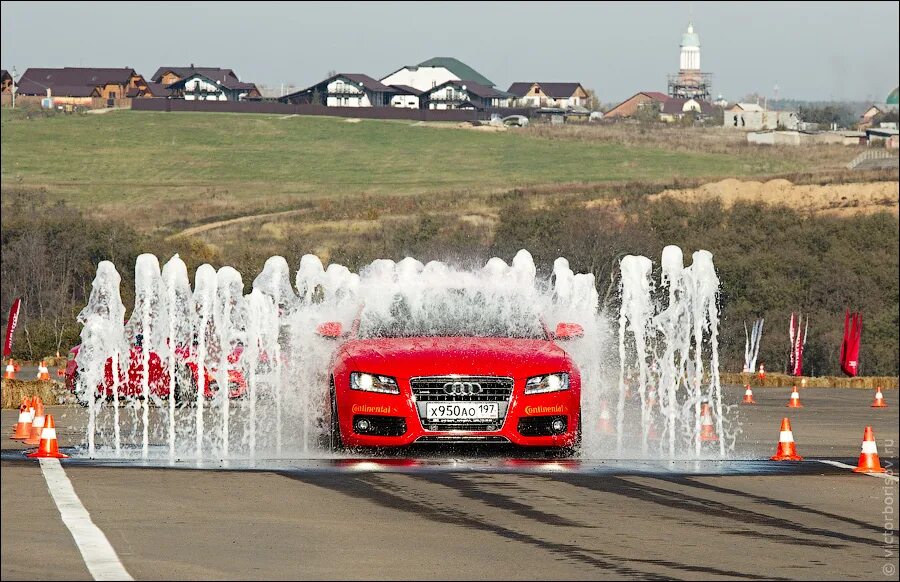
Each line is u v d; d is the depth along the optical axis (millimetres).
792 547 21609
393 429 30781
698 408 36562
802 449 37531
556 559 20359
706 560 20453
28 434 38438
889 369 137250
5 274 137375
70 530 22312
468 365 30844
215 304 51000
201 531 22328
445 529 22734
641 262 45812
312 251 158875
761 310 146125
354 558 20250
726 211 184750
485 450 31578
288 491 26703
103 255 143250
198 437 36969
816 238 170125
